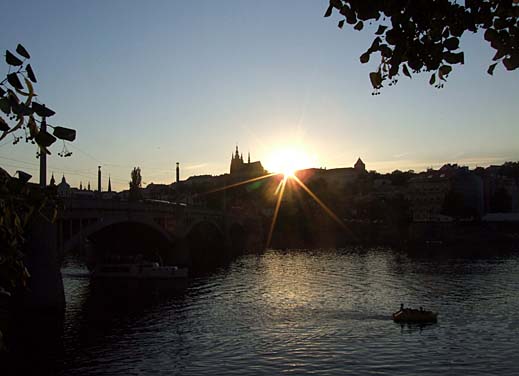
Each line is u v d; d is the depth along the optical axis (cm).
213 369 4688
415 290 8669
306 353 5122
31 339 5534
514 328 6028
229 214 19350
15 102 671
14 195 766
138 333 5891
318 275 10756
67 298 8094
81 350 5225
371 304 7506
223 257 15238
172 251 12788
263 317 6731
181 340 5616
